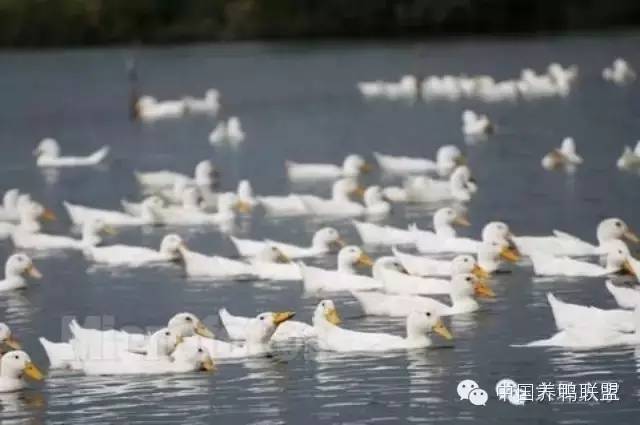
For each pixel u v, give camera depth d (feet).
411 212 134.41
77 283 110.93
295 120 212.84
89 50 295.69
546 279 102.37
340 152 179.63
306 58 281.95
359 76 256.52
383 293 98.53
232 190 155.33
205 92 247.91
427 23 300.81
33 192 160.86
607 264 102.42
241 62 280.92
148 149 192.24
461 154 167.94
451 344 87.61
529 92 224.12
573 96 218.38
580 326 86.99
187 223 134.92
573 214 128.88
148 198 142.20
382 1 300.81
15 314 101.96
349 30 301.84
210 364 84.89
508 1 297.94
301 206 136.46
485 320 92.58
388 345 86.79
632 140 172.35
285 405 78.23
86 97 246.06
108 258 118.52
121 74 269.23
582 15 298.35
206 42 297.74
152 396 80.84
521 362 83.51
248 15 300.40
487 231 109.91
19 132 216.33
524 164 159.94
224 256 118.73
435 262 103.55
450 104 220.64
